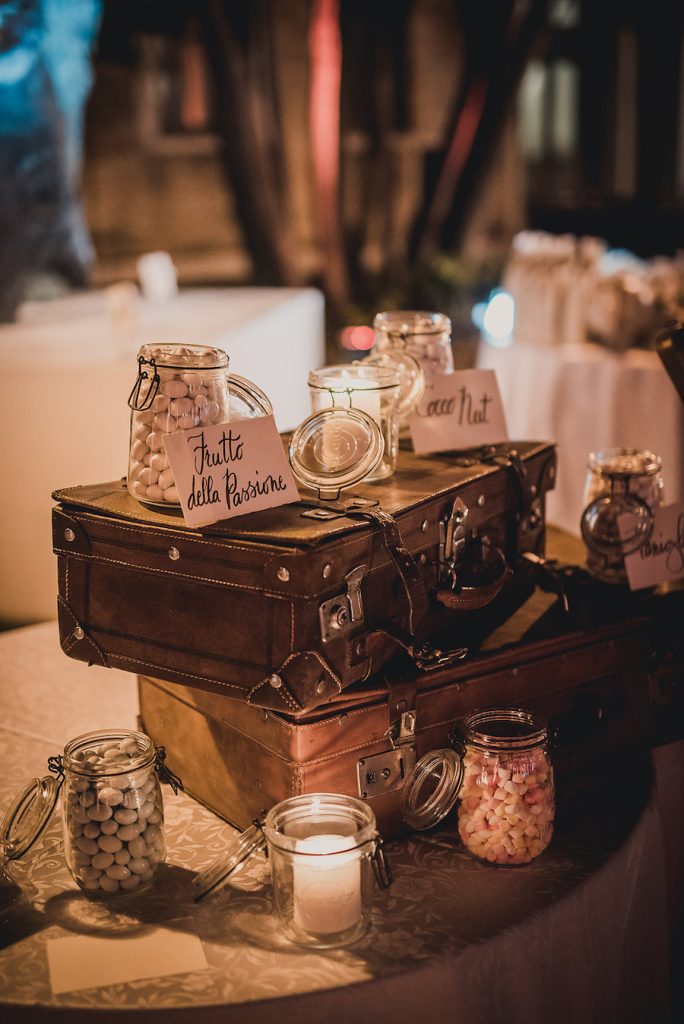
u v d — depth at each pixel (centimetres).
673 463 327
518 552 146
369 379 126
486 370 150
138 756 107
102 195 752
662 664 138
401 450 147
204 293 482
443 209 833
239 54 764
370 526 110
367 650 112
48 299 445
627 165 995
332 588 105
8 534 299
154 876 110
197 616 111
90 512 118
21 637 182
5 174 413
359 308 794
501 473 139
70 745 108
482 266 855
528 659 126
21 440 292
